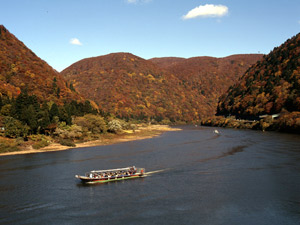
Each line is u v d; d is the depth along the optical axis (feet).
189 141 379.55
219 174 190.19
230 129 597.11
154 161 235.81
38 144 302.25
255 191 154.30
